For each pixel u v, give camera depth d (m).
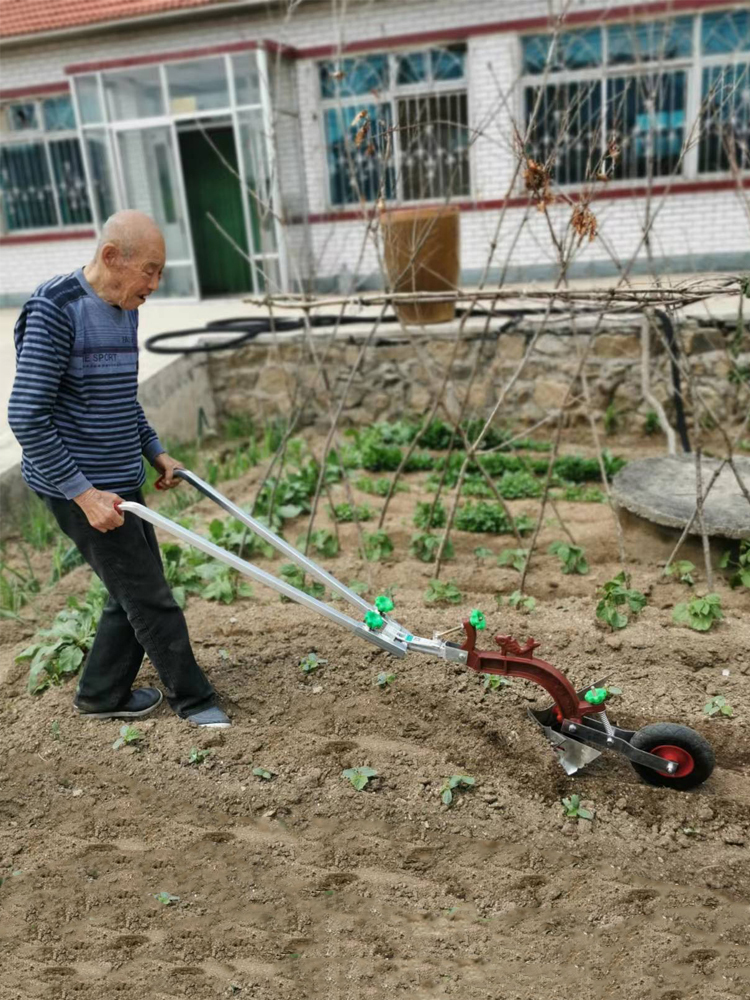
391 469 7.39
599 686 3.85
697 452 4.47
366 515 6.08
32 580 5.17
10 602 4.88
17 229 14.45
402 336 8.52
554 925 2.67
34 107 13.70
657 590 4.76
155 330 10.41
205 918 2.74
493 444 8.03
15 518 5.99
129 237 2.92
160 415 8.05
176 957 2.61
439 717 3.67
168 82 12.37
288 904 2.78
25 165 14.02
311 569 3.26
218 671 4.04
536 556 5.29
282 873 2.90
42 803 3.27
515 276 12.51
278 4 12.21
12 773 3.43
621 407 8.23
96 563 3.27
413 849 2.98
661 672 3.97
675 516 4.84
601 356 8.15
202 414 8.59
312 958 2.58
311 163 12.75
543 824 3.05
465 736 3.54
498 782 3.27
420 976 2.51
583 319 8.10
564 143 11.59
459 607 4.67
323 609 3.17
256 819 3.14
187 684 3.56
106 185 13.41
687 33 11.13
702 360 7.98
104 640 3.52
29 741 3.57
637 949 2.57
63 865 2.97
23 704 3.87
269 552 5.42
